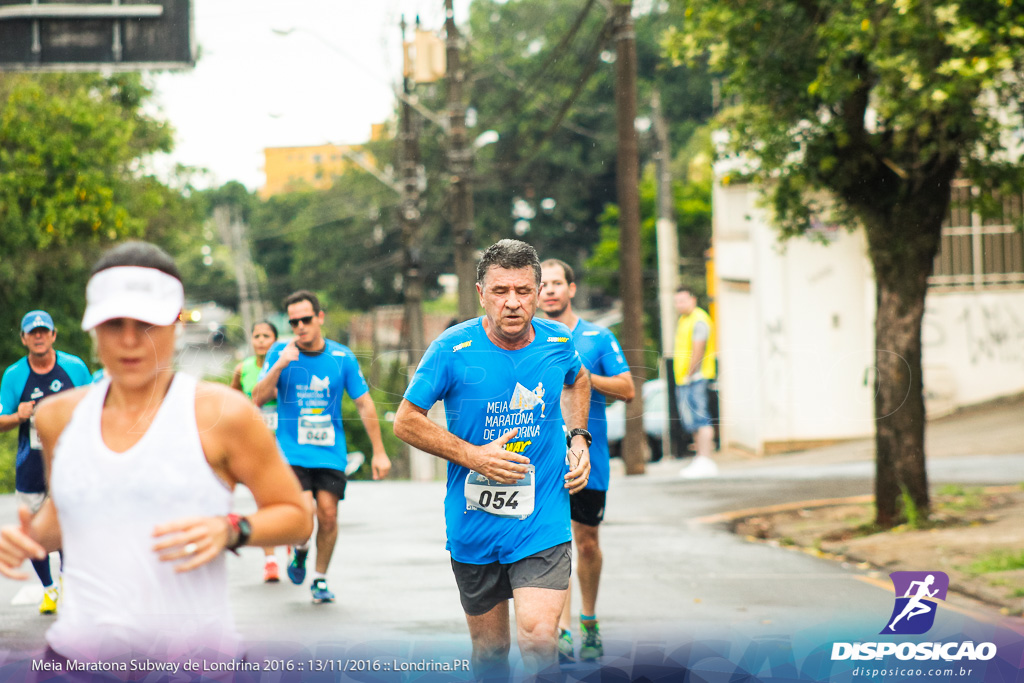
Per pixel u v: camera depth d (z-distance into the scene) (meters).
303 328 6.16
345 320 39.34
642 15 29.36
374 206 38.44
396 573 6.96
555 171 34.16
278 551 7.77
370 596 6.22
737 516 9.19
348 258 39.41
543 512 3.79
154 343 2.35
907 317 8.03
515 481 3.73
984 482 10.02
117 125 15.72
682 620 5.52
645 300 26.17
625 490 10.67
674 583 6.55
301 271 39.62
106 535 2.35
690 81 32.84
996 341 15.84
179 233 20.86
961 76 6.49
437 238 34.69
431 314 34.62
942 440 13.54
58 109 14.78
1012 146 9.52
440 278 38.28
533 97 25.14
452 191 16.77
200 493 2.36
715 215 17.27
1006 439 13.03
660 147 19.53
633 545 7.94
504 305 3.67
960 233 15.85
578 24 13.67
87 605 2.37
